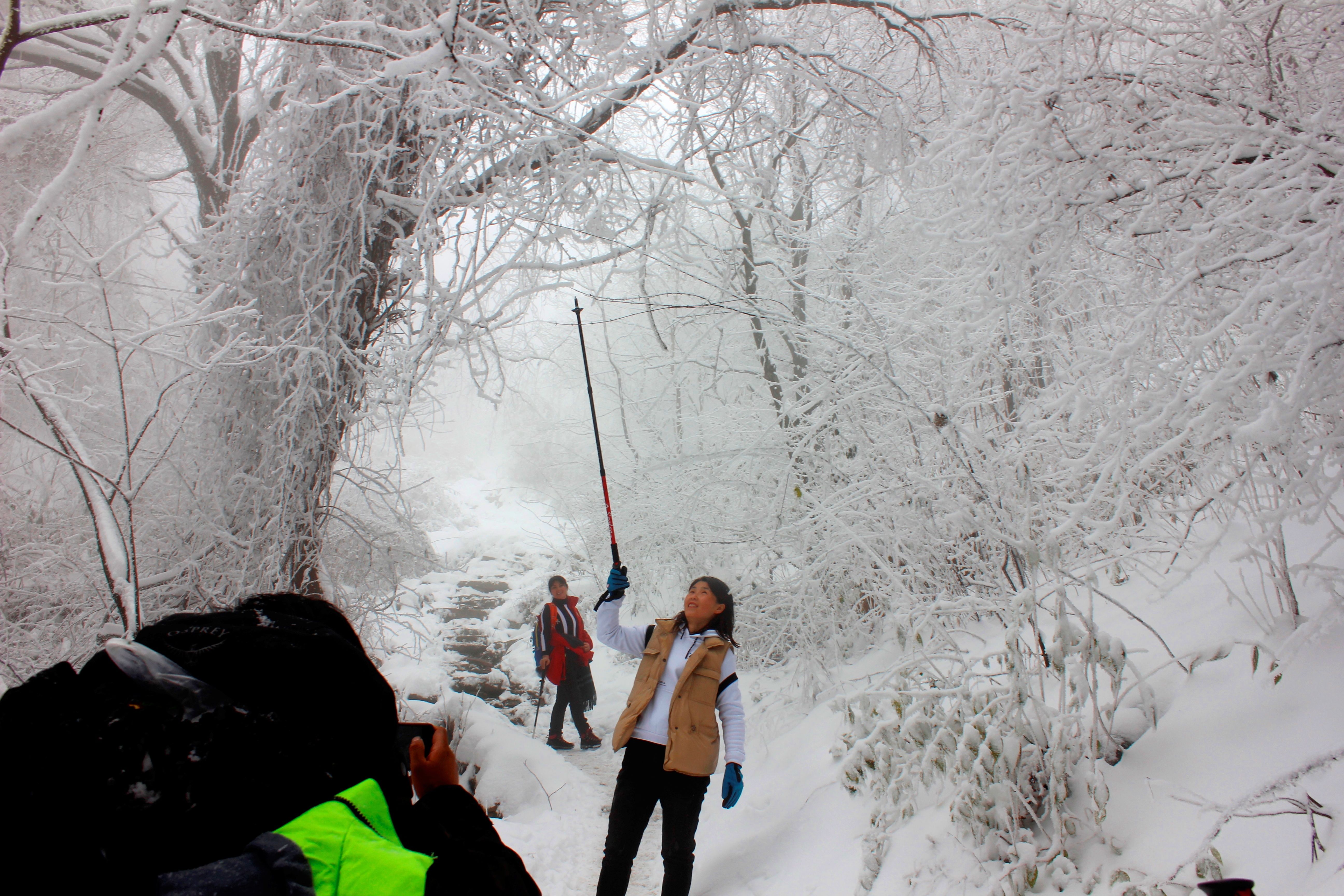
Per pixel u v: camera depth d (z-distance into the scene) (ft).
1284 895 5.87
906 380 13.47
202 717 2.31
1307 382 6.26
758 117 14.80
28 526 13.00
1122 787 8.18
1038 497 10.12
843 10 17.80
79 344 8.86
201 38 13.82
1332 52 8.07
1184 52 7.80
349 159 12.24
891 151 15.01
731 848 12.04
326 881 2.27
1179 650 9.44
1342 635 7.78
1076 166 7.68
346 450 13.01
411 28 12.41
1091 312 10.00
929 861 8.80
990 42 13.97
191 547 13.41
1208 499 7.91
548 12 12.66
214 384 13.00
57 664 2.40
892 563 14.66
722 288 14.58
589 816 14.35
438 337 11.10
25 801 2.07
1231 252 7.56
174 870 2.15
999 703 8.62
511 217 11.51
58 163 19.61
